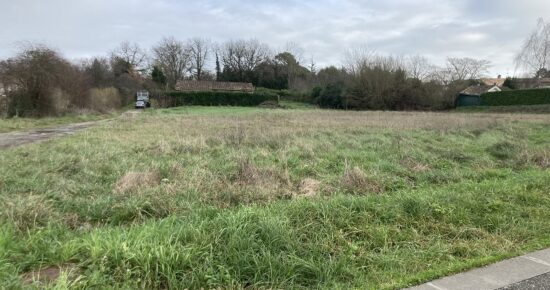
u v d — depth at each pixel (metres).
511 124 22.58
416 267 4.37
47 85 32.25
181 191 7.05
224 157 10.73
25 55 31.62
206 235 4.43
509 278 4.02
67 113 34.84
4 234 4.39
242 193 7.21
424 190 7.46
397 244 5.02
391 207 5.95
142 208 6.21
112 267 3.84
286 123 22.72
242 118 27.61
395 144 13.66
